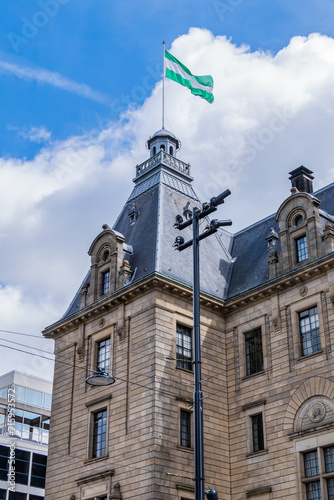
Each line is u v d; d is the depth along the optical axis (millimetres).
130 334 45594
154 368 42719
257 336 45938
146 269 47031
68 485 45594
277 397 42781
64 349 50594
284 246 45781
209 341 46438
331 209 48312
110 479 42781
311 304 42781
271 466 41562
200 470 25391
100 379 35438
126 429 43094
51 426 49031
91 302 49344
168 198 53094
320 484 38781
